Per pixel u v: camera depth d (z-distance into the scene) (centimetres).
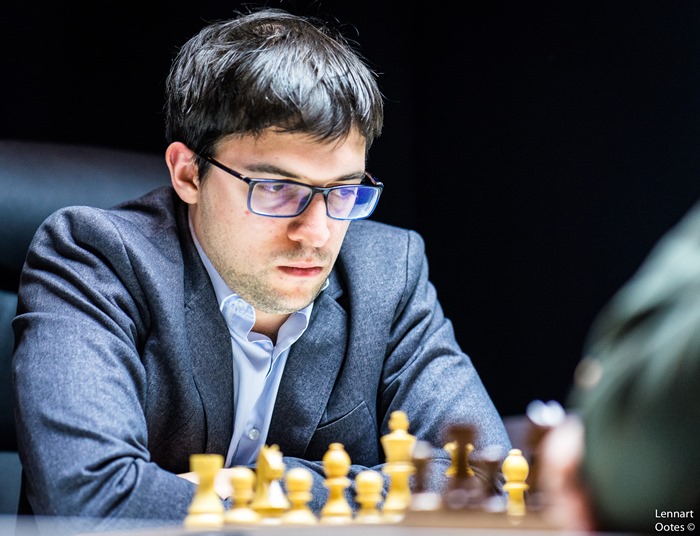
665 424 113
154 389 250
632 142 391
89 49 402
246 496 185
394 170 434
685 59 379
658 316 118
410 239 300
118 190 308
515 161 419
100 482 213
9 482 278
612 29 396
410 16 441
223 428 259
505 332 418
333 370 271
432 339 284
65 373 230
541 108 413
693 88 378
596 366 121
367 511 188
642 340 117
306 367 268
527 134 416
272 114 238
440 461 255
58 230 259
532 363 411
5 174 291
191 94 254
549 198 410
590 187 400
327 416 268
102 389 229
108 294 249
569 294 404
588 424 119
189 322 256
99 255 256
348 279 281
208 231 256
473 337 426
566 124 407
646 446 114
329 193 244
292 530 154
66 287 249
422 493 183
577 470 123
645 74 388
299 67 243
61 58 399
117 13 404
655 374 114
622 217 392
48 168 299
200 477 186
